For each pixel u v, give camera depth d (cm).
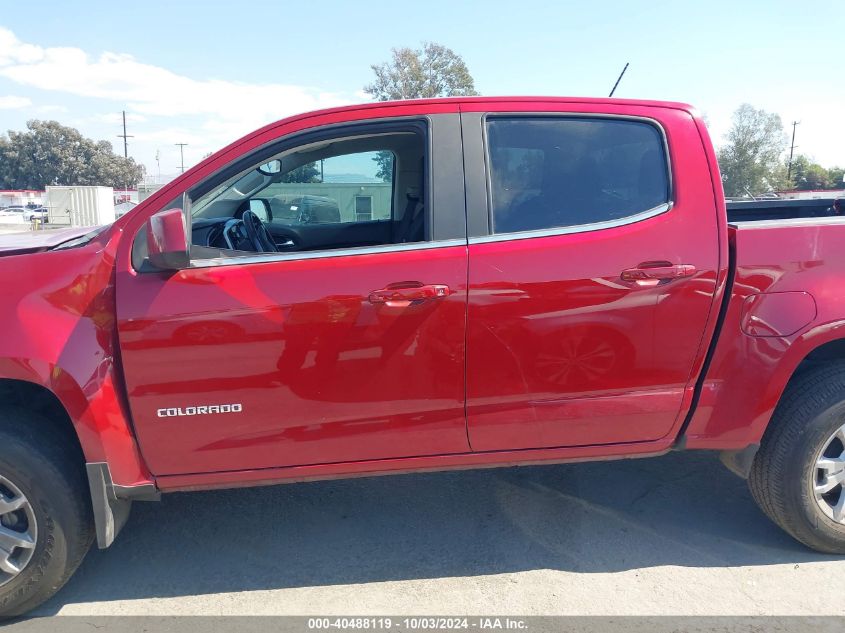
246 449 272
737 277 279
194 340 259
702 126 292
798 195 582
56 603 282
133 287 258
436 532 332
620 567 298
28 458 254
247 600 281
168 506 364
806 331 280
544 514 347
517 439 287
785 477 291
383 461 283
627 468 399
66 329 254
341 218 390
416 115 282
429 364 271
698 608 268
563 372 277
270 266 264
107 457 260
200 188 272
